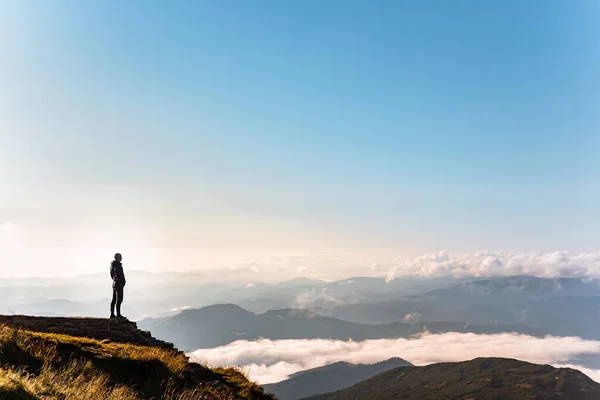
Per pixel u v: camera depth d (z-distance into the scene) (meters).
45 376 12.60
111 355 17.61
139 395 15.48
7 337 14.54
